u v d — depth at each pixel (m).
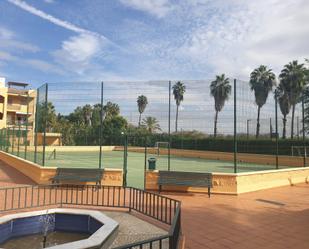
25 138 17.33
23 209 7.30
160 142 22.70
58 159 26.38
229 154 24.28
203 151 26.91
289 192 11.30
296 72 37.16
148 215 6.74
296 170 13.82
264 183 11.87
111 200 8.86
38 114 13.39
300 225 6.81
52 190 10.31
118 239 5.45
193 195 10.30
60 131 26.70
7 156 21.11
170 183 10.41
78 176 11.01
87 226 6.21
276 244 5.54
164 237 3.12
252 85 13.12
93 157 28.91
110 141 24.97
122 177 11.39
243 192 10.82
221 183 10.62
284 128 18.14
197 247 5.27
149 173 11.16
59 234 6.04
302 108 18.31
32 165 13.22
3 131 24.89
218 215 7.61
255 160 22.89
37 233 6.04
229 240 5.70
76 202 8.03
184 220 7.05
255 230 6.38
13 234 5.75
